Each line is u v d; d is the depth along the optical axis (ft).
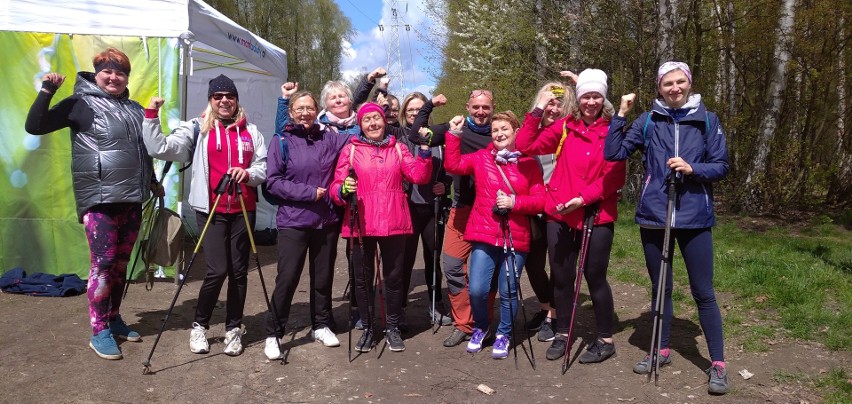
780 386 12.59
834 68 36.09
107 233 13.91
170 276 21.03
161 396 12.07
